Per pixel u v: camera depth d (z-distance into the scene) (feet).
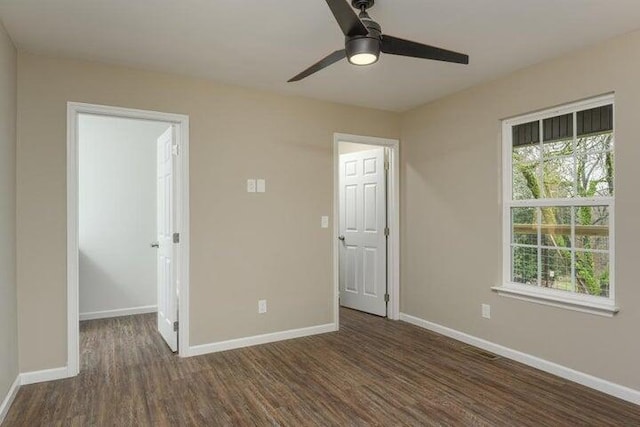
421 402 8.43
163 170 12.51
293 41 8.87
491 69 10.54
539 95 10.13
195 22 7.96
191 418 7.80
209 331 11.41
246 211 11.97
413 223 14.32
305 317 12.98
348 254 16.70
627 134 8.47
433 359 10.86
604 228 9.11
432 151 13.48
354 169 16.38
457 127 12.51
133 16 7.70
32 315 9.30
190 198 11.14
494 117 11.30
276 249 12.48
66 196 9.64
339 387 9.15
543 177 10.41
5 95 8.16
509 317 10.89
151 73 10.64
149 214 15.98
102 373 9.91
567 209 9.89
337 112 13.57
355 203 16.35
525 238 10.87
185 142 11.06
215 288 11.49
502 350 11.07
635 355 8.29
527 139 10.85
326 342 12.32
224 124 11.63
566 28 8.24
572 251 9.75
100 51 9.33
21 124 9.20
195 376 9.76
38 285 9.36
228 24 8.05
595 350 8.95
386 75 10.96
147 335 13.00
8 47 8.40
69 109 9.68
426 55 7.09
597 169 9.25
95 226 15.06
